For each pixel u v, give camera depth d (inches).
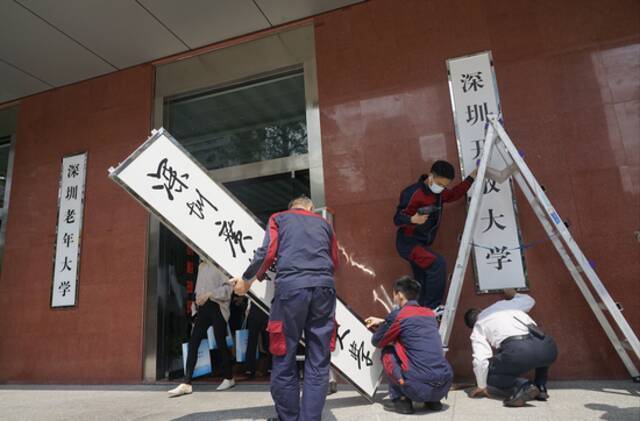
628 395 117.8
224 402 139.5
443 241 158.1
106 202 211.6
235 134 207.0
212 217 113.7
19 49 207.5
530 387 111.4
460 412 109.3
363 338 128.3
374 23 184.1
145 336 191.8
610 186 146.5
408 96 173.8
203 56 213.3
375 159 173.2
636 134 147.1
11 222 227.6
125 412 133.4
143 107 217.2
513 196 153.5
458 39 171.5
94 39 203.5
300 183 201.8
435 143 166.9
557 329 143.6
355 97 181.0
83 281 206.1
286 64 196.9
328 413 115.0
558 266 146.7
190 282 213.5
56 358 201.9
